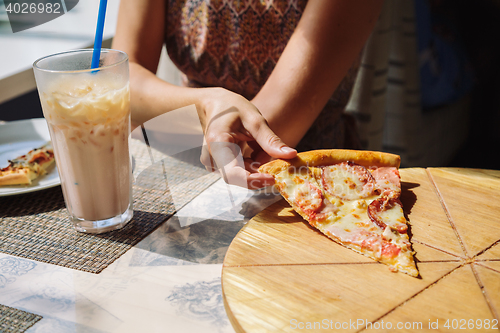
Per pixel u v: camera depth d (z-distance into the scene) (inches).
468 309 19.4
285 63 40.0
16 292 20.5
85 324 18.3
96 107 22.7
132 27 49.0
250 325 17.9
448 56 92.4
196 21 49.1
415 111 80.0
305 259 22.9
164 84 39.7
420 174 33.0
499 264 22.8
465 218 27.2
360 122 70.8
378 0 42.2
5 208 28.4
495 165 104.4
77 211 25.2
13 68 50.0
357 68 51.7
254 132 29.8
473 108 111.2
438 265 22.7
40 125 39.6
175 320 18.8
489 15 102.2
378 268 22.3
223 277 21.1
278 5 46.4
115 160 24.5
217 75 51.1
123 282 21.3
